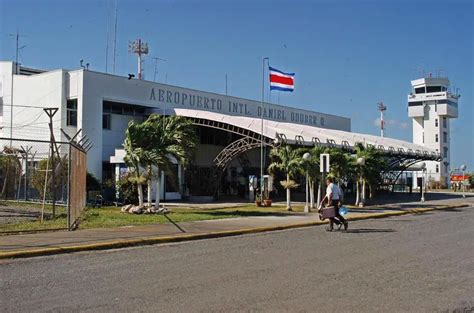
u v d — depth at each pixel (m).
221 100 44.66
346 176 31.30
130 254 12.45
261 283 8.85
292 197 40.69
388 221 23.02
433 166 98.00
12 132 36.91
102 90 35.16
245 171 44.25
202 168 37.31
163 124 23.77
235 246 14.03
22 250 12.09
